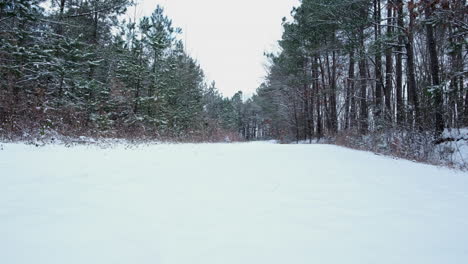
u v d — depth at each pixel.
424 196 3.16
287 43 22.30
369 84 17.80
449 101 10.30
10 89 9.54
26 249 1.60
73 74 12.47
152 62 18.53
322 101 24.39
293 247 1.75
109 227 2.00
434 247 1.78
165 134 17.00
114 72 16.73
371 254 1.67
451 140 9.55
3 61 9.82
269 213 2.44
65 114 11.46
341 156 7.38
